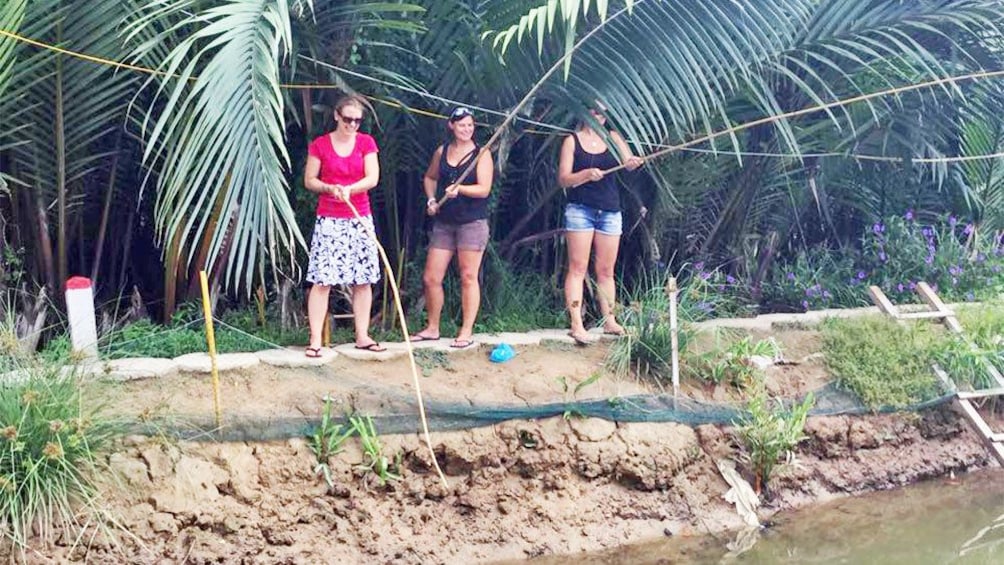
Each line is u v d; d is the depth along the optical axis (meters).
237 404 5.97
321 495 5.88
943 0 7.78
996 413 8.05
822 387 7.56
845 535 6.63
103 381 5.77
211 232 6.82
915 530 6.75
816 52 7.91
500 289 7.89
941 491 7.41
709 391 7.18
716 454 6.95
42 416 5.31
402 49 6.86
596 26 6.71
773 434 6.91
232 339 6.69
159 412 5.73
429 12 6.93
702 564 6.15
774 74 8.03
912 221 9.49
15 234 6.83
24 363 5.66
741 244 8.91
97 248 7.18
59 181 6.68
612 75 6.85
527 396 6.66
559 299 8.27
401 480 6.09
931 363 7.91
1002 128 9.10
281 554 5.64
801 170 8.75
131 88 6.70
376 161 6.54
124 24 6.25
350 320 7.57
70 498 5.30
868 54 7.98
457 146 6.91
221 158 5.46
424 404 6.30
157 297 7.60
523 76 7.04
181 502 5.54
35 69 6.26
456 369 6.79
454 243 7.00
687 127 7.51
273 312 7.27
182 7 5.92
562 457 6.50
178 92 5.48
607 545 6.31
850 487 7.29
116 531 5.34
